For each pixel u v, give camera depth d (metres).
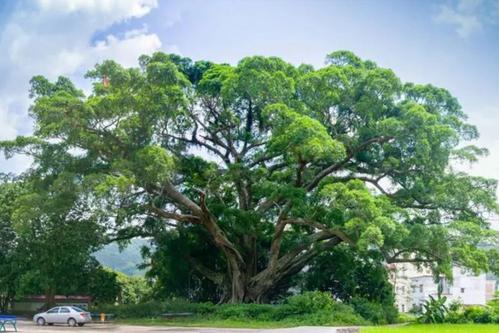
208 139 45.88
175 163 37.31
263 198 44.41
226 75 41.41
